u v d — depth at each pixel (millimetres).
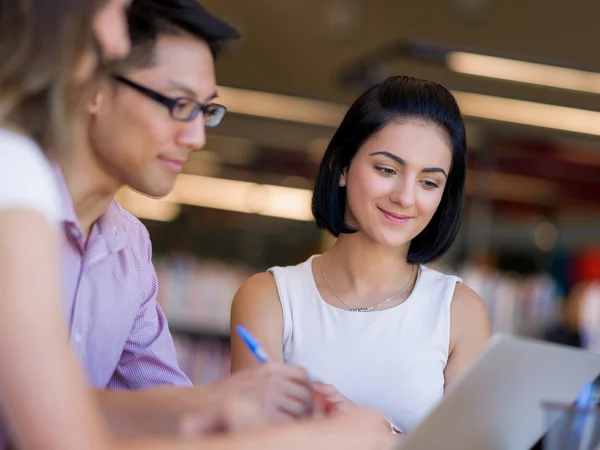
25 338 1041
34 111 1216
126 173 1540
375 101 1987
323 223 2100
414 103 1968
